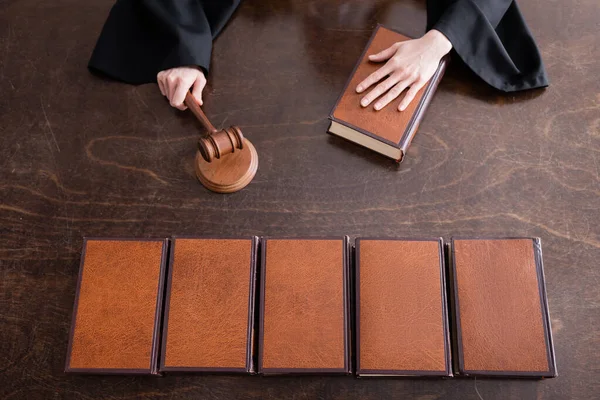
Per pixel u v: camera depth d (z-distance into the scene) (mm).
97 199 1082
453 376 948
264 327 926
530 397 950
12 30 1219
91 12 1229
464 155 1093
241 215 1062
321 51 1178
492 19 1141
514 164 1087
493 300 930
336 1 1224
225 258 959
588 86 1142
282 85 1151
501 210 1056
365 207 1061
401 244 963
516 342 911
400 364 907
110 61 1162
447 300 962
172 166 1101
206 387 969
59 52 1197
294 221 1055
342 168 1088
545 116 1121
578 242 1035
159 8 1144
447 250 992
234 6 1187
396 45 1112
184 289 943
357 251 961
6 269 1043
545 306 922
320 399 959
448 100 1136
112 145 1121
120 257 962
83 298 944
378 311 930
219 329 925
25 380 982
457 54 1149
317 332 923
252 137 1113
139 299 941
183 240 969
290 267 953
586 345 976
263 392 964
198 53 1116
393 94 1068
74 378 980
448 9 1135
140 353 917
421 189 1070
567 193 1066
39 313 1018
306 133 1115
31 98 1163
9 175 1106
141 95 1156
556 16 1202
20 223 1071
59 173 1104
